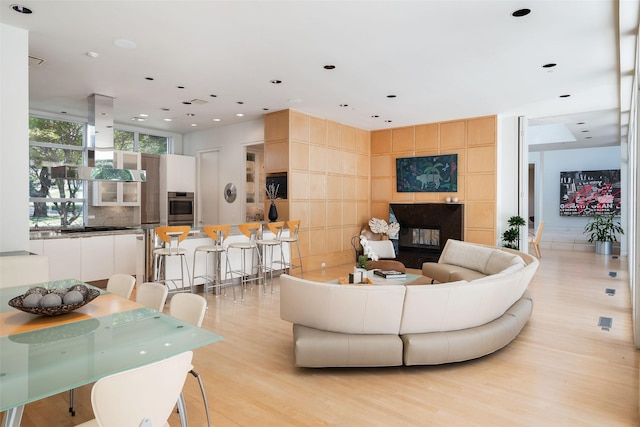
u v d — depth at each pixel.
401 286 3.22
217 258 5.99
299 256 6.97
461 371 3.28
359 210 9.35
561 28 3.99
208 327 4.44
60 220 7.82
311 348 3.11
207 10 3.62
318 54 4.68
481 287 3.34
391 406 2.72
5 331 2.05
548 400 2.80
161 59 4.84
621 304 5.36
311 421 2.54
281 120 7.55
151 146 9.52
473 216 8.12
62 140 7.92
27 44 4.04
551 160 13.66
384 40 4.28
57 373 1.59
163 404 1.57
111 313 2.36
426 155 8.76
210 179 9.46
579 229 13.15
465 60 4.89
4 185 3.95
